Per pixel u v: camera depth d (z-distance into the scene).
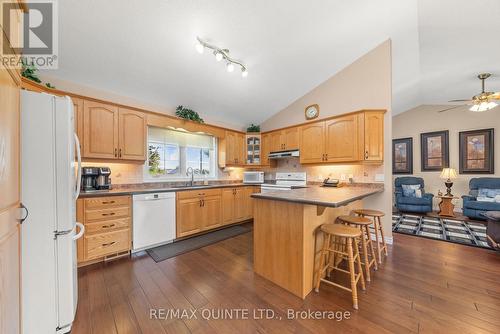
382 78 3.11
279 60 3.16
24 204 1.21
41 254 1.27
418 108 5.80
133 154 2.91
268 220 2.06
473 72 3.80
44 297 1.28
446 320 1.47
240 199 4.09
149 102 3.37
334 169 3.72
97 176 2.69
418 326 1.42
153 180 3.46
